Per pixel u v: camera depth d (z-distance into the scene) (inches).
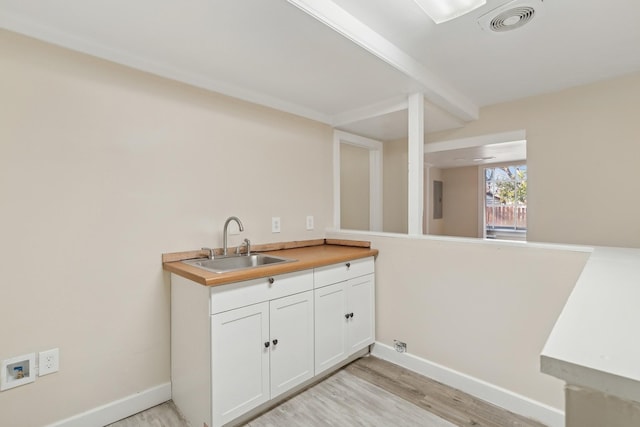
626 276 38.5
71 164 66.4
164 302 79.3
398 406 75.4
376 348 100.9
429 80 90.4
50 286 64.1
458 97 106.2
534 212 108.2
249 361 69.1
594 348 18.8
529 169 109.2
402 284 95.1
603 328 21.8
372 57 73.7
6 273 59.7
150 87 77.2
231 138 92.9
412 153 96.3
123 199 73.1
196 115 85.4
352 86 91.7
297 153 111.4
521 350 73.2
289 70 81.5
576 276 66.4
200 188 86.1
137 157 75.2
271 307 73.3
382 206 153.4
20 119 60.9
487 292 78.4
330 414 72.4
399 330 95.5
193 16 59.3
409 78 85.0
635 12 62.1
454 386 83.1
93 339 69.0
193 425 69.1
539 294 71.0
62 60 65.4
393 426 68.4
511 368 74.4
